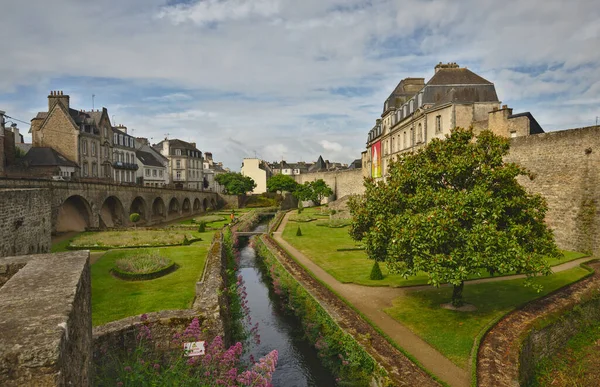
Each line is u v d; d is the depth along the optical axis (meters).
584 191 24.98
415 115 40.78
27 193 18.36
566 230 26.14
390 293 18.42
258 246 34.66
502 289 18.42
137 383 7.68
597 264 22.23
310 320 16.44
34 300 4.71
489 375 10.64
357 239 17.27
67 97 49.44
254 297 22.06
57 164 44.72
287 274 22.58
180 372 8.06
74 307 4.75
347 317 15.00
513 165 14.52
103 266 22.42
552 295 17.27
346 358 12.74
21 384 3.49
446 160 15.17
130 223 44.19
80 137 49.66
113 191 40.44
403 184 15.66
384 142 55.00
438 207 13.64
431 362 11.51
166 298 16.44
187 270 21.88
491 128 33.12
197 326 9.60
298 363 14.23
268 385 7.31
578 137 25.30
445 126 35.72
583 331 15.73
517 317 14.62
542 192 27.75
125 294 17.05
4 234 15.77
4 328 3.91
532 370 12.88
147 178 73.25
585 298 16.62
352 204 17.50
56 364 3.57
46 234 21.33
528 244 14.19
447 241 13.64
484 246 13.15
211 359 8.67
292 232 42.09
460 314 15.23
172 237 33.81
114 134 60.78
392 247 14.09
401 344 12.71
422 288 19.12
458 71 39.72
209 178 108.25
